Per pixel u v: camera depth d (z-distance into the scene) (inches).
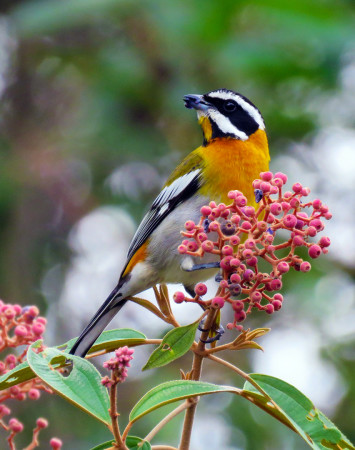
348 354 489.7
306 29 488.1
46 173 519.5
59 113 557.6
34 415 443.8
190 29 500.4
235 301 188.4
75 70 567.2
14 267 510.0
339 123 529.3
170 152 523.8
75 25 500.1
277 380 182.4
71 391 174.4
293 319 497.7
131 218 526.9
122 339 211.6
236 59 492.1
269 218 189.6
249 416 451.8
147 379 480.4
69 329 511.2
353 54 503.8
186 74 519.8
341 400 477.7
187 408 186.1
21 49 569.0
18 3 570.9
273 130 523.2
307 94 533.0
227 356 490.3
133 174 534.3
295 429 177.3
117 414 168.6
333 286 500.4
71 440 439.8
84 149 518.0
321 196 518.6
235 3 494.9
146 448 176.9
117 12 498.9
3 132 547.5
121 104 522.3
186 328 185.5
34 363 175.5
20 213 518.9
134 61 518.9
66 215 529.3
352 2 513.7
